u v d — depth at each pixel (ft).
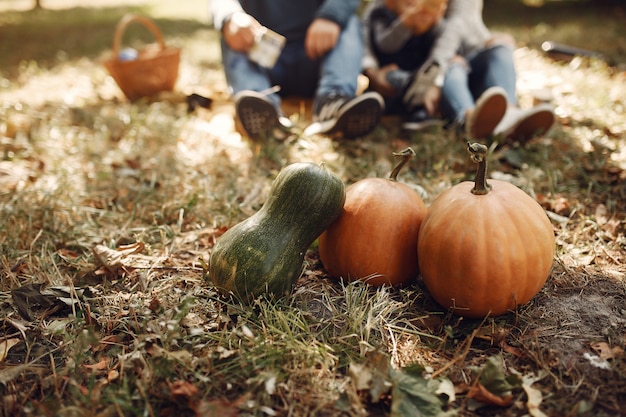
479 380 2.65
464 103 5.88
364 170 5.21
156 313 3.22
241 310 3.14
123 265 3.70
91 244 4.04
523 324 3.10
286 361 2.81
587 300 3.31
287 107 7.16
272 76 6.81
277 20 6.68
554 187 4.82
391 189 3.32
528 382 2.67
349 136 5.90
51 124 6.40
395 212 3.25
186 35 13.57
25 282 3.59
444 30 6.33
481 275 2.92
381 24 6.72
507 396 2.56
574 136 5.85
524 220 2.96
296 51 6.78
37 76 9.31
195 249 4.02
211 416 2.45
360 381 2.60
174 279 3.56
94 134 6.29
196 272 3.71
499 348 2.96
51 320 3.24
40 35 14.89
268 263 3.11
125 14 19.65
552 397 2.61
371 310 3.07
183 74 9.05
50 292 3.35
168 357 2.74
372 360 2.68
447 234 2.97
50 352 2.89
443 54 6.16
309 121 6.60
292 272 3.18
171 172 5.31
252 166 5.37
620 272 3.60
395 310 3.24
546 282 3.49
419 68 6.32
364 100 5.51
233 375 2.75
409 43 6.70
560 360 2.82
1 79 8.93
